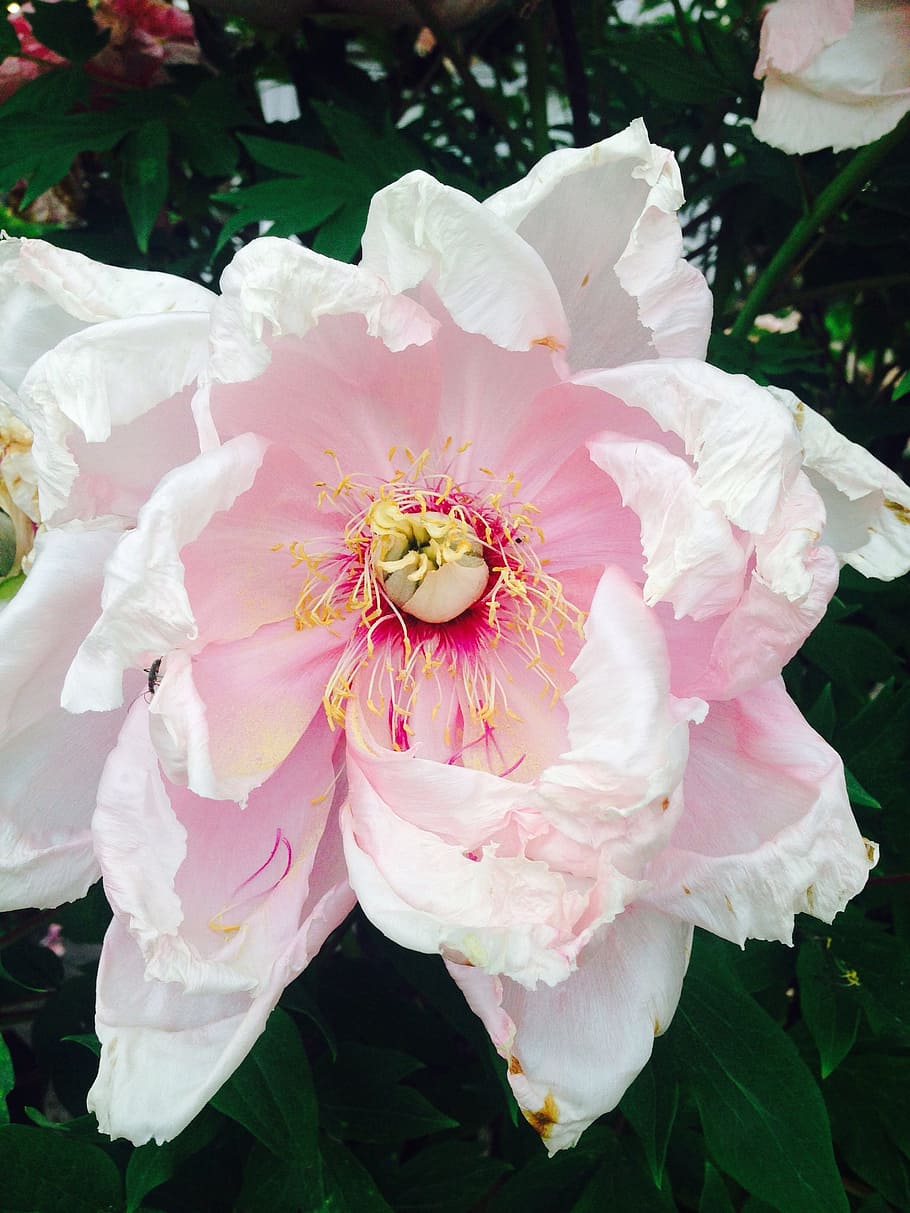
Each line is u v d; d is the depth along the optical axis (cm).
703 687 22
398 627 27
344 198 31
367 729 24
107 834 20
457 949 20
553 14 37
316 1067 30
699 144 38
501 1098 33
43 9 36
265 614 25
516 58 47
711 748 23
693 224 43
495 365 24
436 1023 33
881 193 36
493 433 25
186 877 22
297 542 25
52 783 22
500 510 26
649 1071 26
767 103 29
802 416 23
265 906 23
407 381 24
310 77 38
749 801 22
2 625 21
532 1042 22
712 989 27
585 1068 22
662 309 22
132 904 20
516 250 21
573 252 23
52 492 20
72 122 34
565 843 21
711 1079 26
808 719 31
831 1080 31
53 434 20
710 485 21
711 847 22
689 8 45
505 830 21
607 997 22
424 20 36
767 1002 32
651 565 21
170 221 45
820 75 28
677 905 22
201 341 21
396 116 43
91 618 22
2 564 25
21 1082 37
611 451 23
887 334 46
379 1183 30
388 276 21
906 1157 31
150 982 21
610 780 20
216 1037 21
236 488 21
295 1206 27
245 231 42
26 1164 26
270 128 38
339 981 34
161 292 22
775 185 37
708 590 21
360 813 22
